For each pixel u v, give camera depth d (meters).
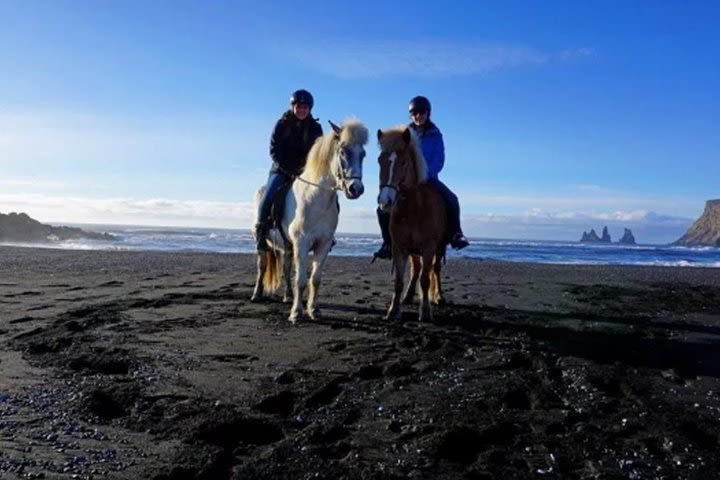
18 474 3.29
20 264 15.68
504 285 12.64
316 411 4.39
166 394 4.65
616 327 7.72
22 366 5.42
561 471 3.48
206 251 27.25
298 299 7.58
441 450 3.71
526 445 3.84
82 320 7.39
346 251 32.22
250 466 3.45
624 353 6.30
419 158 7.43
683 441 3.92
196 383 4.95
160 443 3.79
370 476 3.34
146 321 7.48
